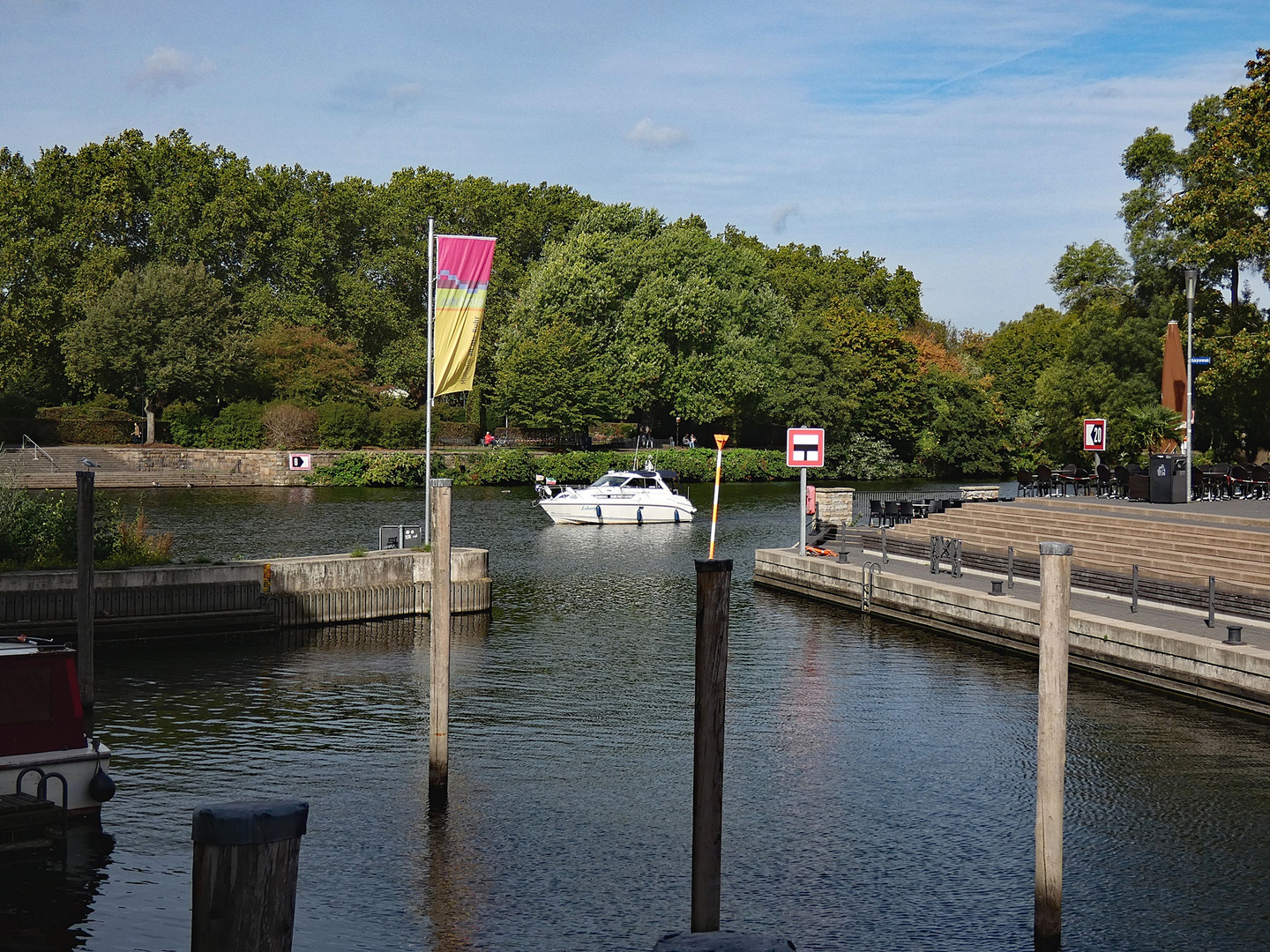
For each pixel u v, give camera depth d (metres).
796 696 24.00
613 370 89.75
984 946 13.07
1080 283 73.81
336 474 78.38
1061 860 12.88
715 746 10.53
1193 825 16.80
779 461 92.44
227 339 84.38
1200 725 21.42
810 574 36.50
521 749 20.25
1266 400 53.78
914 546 38.03
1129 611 26.98
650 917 13.74
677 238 91.69
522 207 115.12
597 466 83.25
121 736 20.72
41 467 73.81
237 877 3.98
